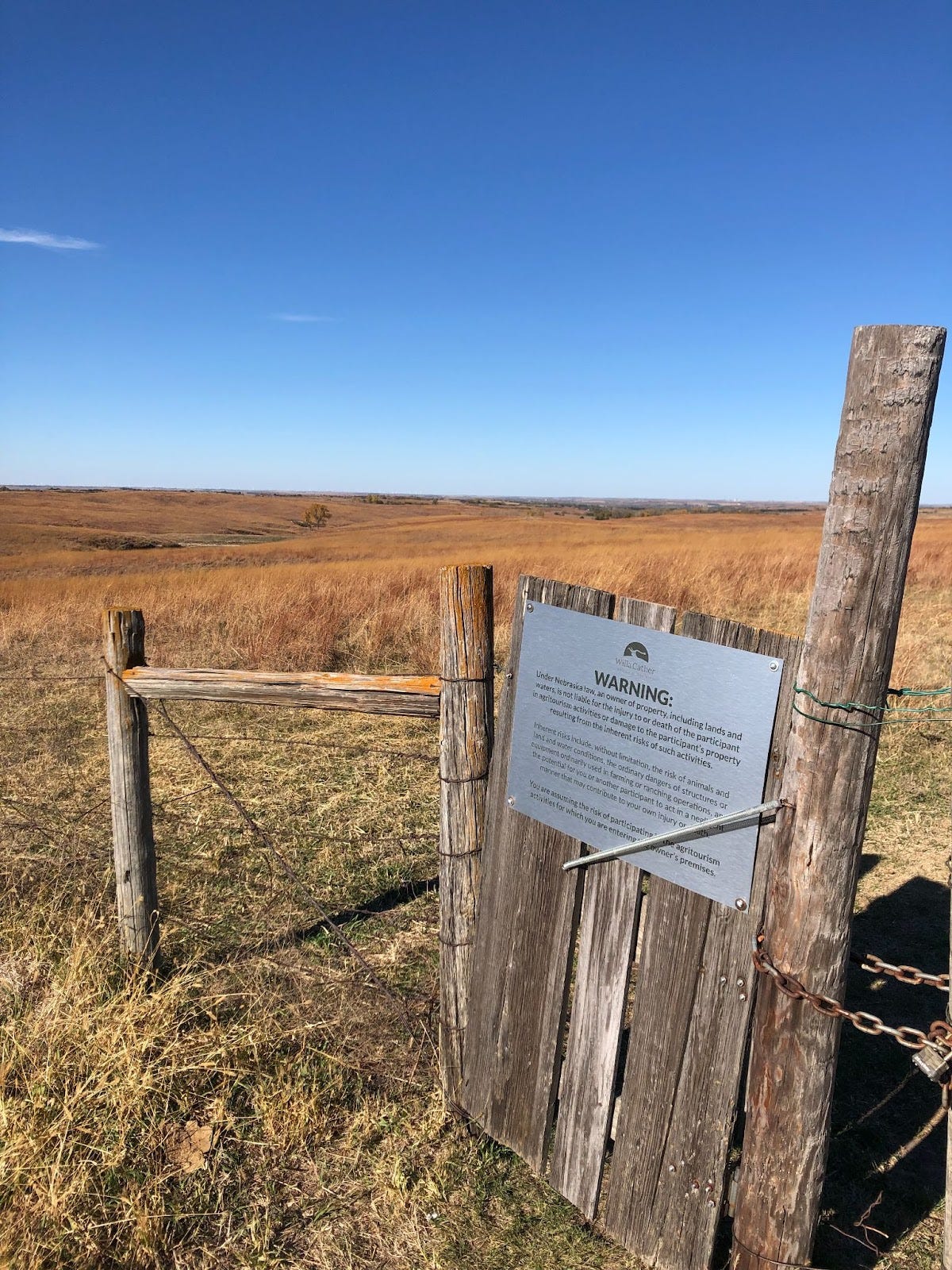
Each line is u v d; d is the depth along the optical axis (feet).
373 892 13.17
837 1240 7.27
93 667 27.94
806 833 5.50
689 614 6.07
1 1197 6.87
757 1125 6.08
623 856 6.71
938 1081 5.40
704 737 6.02
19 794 16.85
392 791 17.29
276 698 8.76
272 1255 6.91
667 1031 6.51
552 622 7.05
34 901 12.16
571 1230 7.25
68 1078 8.04
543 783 7.22
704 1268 6.51
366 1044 9.41
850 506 5.09
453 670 7.61
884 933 12.28
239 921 12.21
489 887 7.86
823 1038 5.75
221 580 53.11
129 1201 7.03
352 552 133.80
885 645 5.19
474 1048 8.19
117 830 10.16
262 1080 8.54
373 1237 7.13
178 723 21.90
